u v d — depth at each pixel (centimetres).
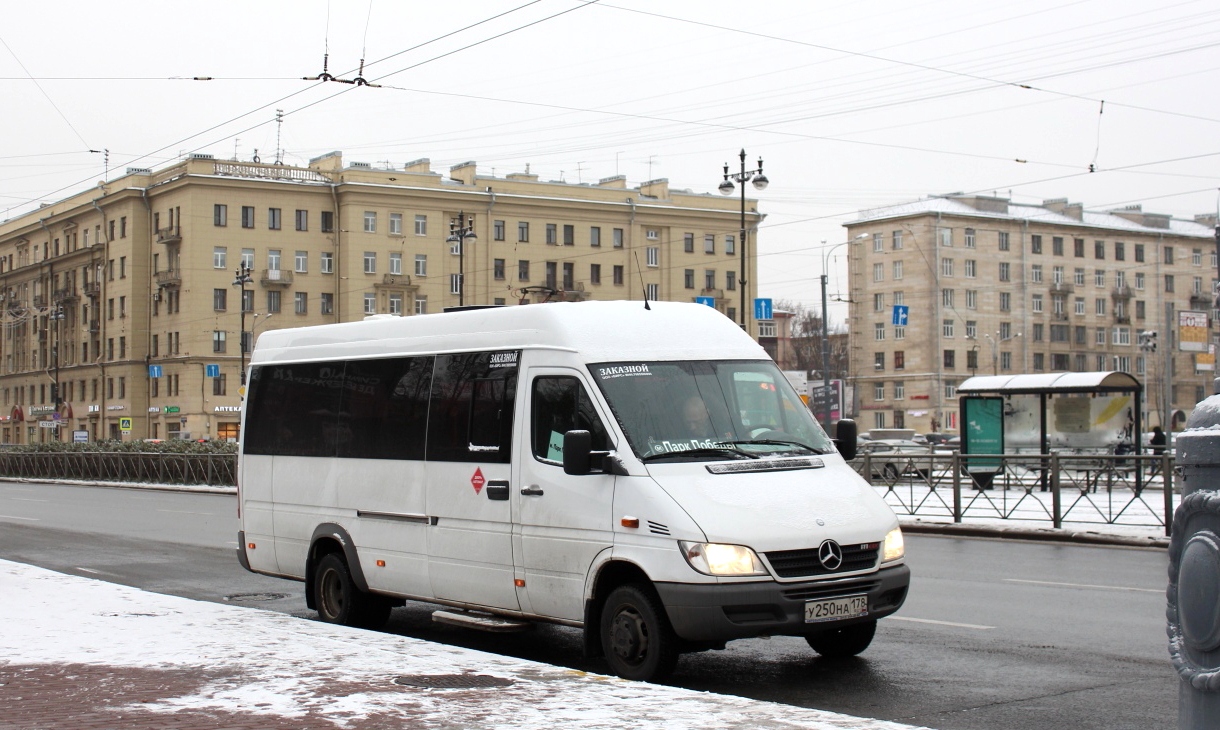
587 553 851
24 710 676
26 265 9219
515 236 7925
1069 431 3095
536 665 797
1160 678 838
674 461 838
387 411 1054
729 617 775
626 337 906
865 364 9562
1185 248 10219
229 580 1515
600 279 8144
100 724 639
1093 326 9775
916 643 980
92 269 8325
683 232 8381
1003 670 870
